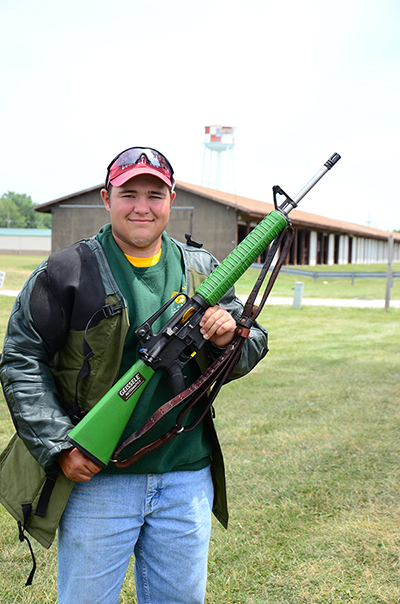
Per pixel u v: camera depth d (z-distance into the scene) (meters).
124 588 2.79
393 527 3.28
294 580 2.81
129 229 1.70
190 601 1.86
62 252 1.73
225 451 4.48
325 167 1.92
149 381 1.75
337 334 10.91
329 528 3.28
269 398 6.11
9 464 1.80
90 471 1.65
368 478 3.95
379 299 18.92
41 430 1.62
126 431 1.76
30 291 1.69
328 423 5.19
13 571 2.90
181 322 1.75
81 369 1.70
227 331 1.79
